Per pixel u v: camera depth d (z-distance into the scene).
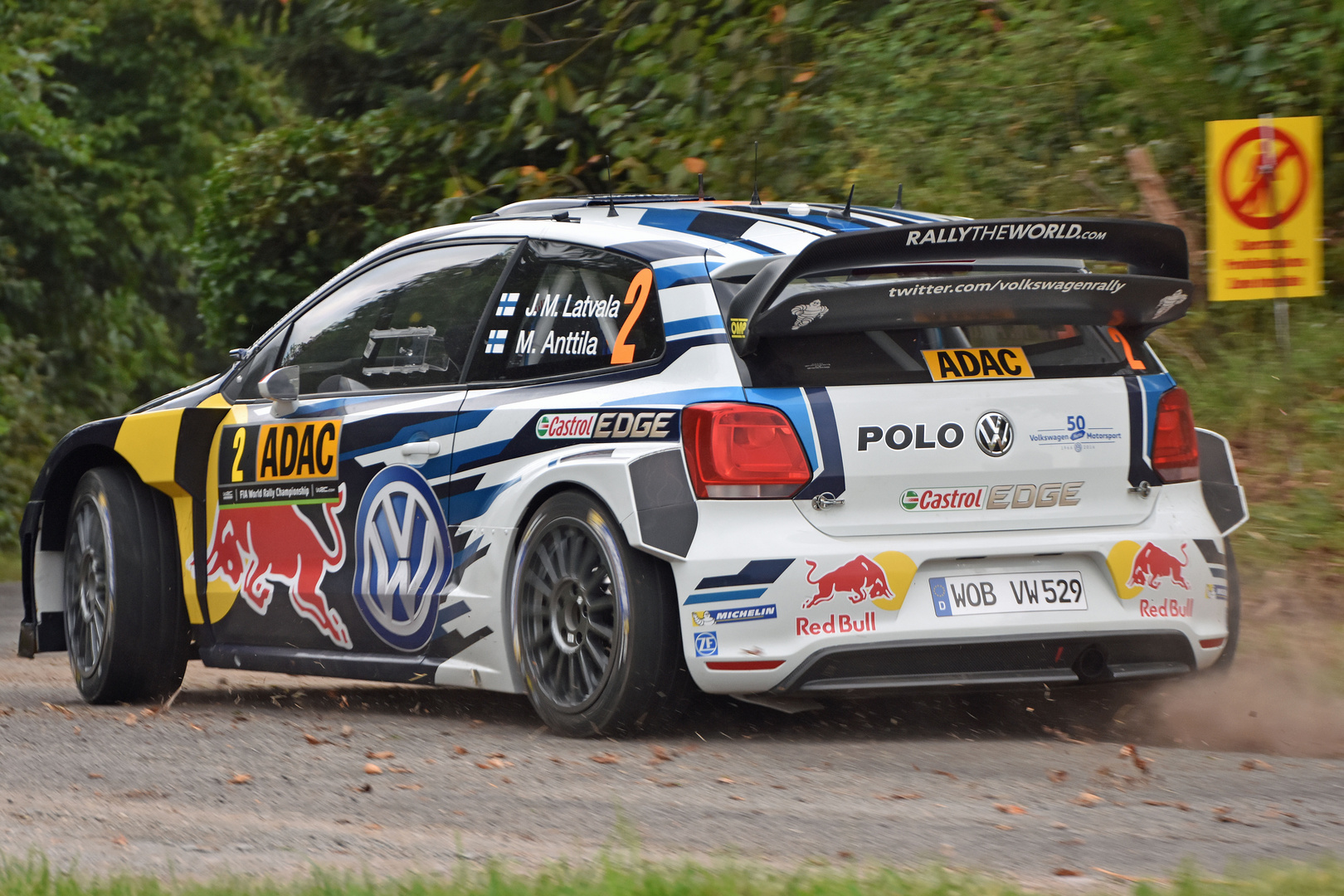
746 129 42.28
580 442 19.31
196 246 63.44
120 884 11.59
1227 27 34.53
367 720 21.56
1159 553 19.02
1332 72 33.72
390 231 58.69
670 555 18.08
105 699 24.19
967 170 37.75
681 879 11.23
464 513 20.45
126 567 23.81
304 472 22.50
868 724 20.06
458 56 53.44
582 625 19.05
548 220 21.55
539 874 11.86
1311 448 29.09
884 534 18.31
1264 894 11.07
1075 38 37.72
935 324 18.72
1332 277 33.28
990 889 11.17
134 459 24.25
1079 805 15.08
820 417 18.25
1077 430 19.03
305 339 23.59
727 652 17.98
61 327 103.38
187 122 118.38
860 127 39.59
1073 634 18.45
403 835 14.09
